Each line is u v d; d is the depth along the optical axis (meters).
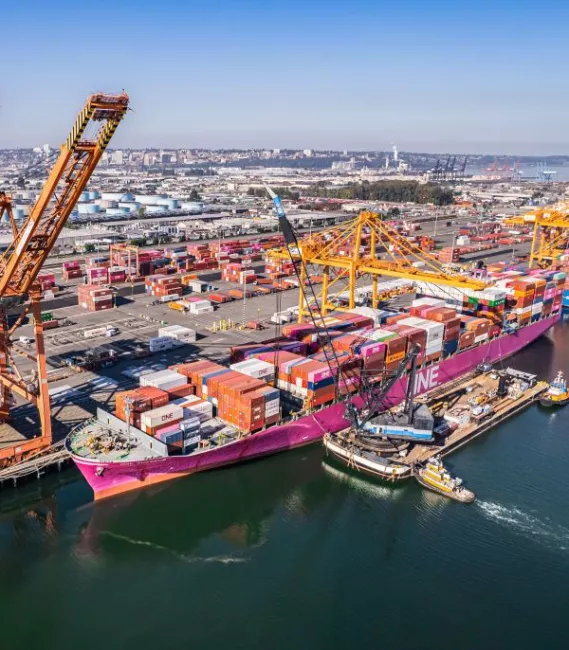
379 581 52.62
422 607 49.84
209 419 69.44
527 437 77.06
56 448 65.94
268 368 74.50
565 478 67.62
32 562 54.00
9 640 46.06
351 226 111.81
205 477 65.94
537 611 49.41
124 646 45.84
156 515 60.53
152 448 60.88
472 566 54.25
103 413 66.88
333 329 91.75
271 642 46.44
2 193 59.16
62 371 89.50
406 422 70.88
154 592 51.16
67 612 48.91
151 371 90.31
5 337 69.12
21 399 79.19
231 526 59.50
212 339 108.88
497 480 67.00
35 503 61.22
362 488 65.56
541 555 55.50
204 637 46.78
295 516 61.12
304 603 50.25
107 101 45.47
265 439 67.56
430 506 62.44
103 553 55.41
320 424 72.81
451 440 73.88
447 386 90.62
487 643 46.31
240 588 51.84
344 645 46.19
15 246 57.41
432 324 90.38
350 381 76.56
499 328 106.31
